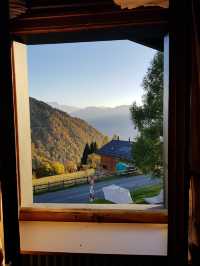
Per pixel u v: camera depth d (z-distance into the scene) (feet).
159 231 4.24
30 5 3.97
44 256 3.92
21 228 4.40
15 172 3.89
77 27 3.96
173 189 3.65
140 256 3.71
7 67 3.78
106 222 4.51
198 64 3.26
